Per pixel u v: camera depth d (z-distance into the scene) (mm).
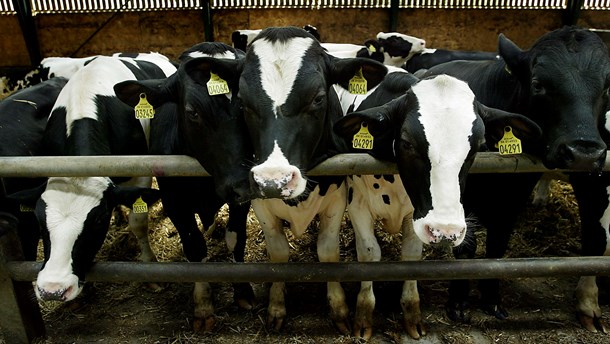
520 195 3008
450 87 2111
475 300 3295
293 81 2096
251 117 2152
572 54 2475
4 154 2955
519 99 2768
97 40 9750
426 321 3090
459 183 2020
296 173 2006
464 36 9984
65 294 2266
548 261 2426
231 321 3104
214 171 2441
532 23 9828
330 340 2930
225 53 2902
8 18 9320
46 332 2988
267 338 2955
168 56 9938
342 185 2799
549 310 3199
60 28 9602
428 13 9828
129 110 3176
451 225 1914
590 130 2322
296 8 9836
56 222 2322
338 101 2863
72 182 2424
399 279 2439
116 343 2928
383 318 3102
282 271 2418
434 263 2418
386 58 8023
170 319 3145
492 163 2268
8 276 2551
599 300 3260
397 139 2162
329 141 2461
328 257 2957
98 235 2465
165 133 3016
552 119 2461
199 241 3176
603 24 9828
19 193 2494
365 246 2879
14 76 6223
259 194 2006
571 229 4188
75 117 2807
